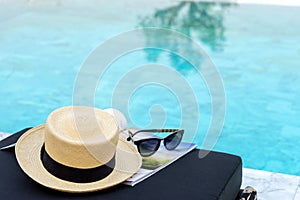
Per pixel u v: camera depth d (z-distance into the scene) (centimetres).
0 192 273
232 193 310
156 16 1070
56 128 281
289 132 629
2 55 868
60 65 830
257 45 912
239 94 731
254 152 583
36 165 286
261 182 441
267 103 706
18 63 839
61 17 1066
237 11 1110
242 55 866
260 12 1102
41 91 744
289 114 676
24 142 303
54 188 271
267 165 556
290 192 427
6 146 324
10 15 1074
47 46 906
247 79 778
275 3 1162
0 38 944
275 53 877
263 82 769
